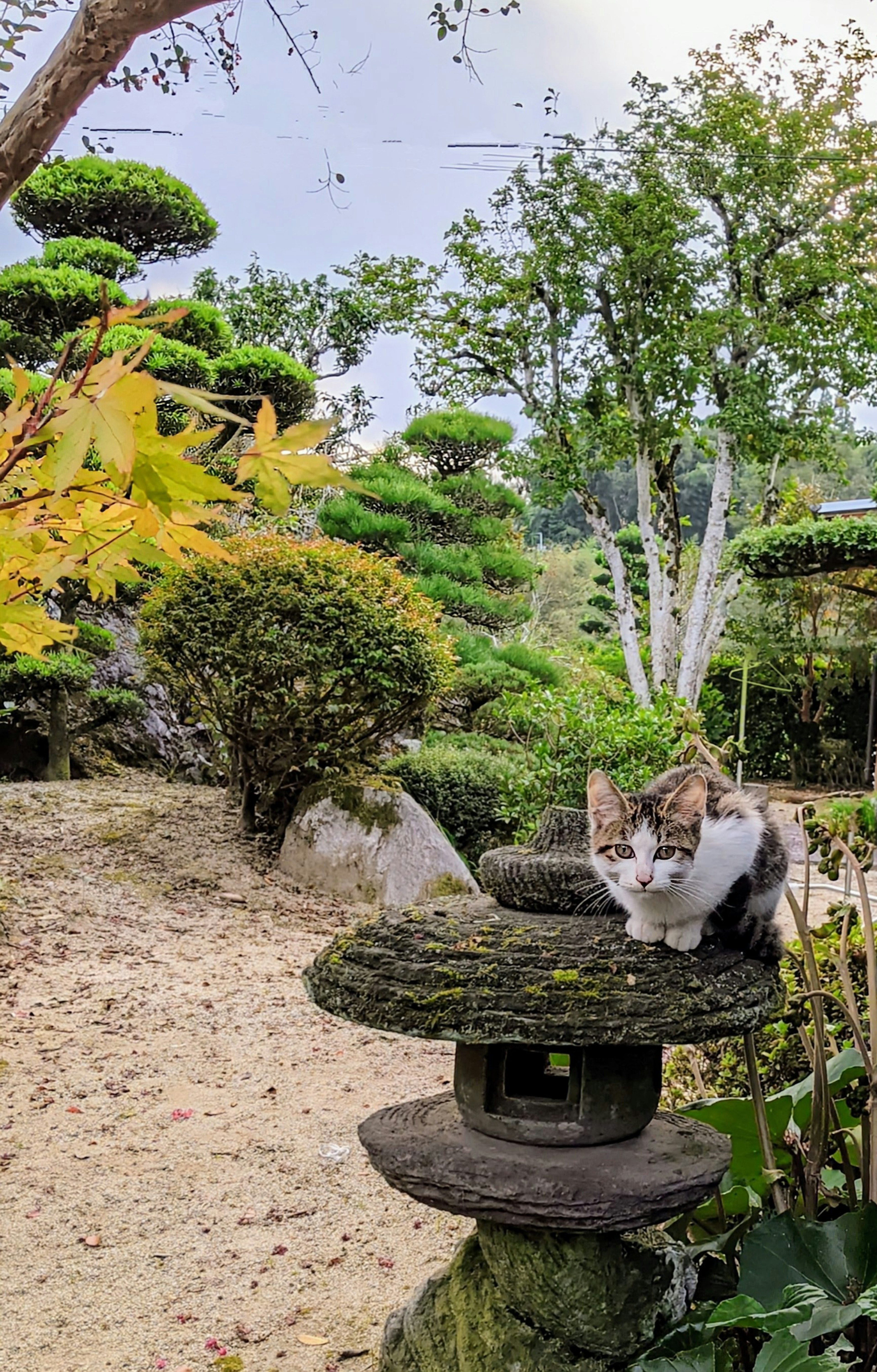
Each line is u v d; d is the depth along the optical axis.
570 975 1.93
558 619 24.23
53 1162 3.78
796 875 8.80
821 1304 1.81
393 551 11.98
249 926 6.95
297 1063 4.88
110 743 11.41
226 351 12.27
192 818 8.62
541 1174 1.93
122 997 5.48
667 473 14.49
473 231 14.12
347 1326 2.91
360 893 7.73
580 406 14.02
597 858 2.16
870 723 16.75
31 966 5.79
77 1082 4.47
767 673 18.19
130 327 8.25
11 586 1.34
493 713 11.18
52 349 9.86
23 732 10.98
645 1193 1.89
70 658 10.09
